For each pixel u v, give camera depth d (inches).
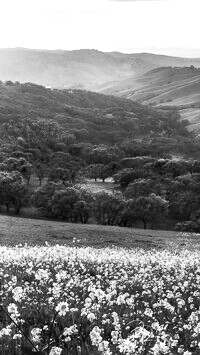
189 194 4264.3
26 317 333.4
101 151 6978.4
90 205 3870.6
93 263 700.7
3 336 263.0
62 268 614.5
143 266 691.4
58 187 4094.5
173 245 1877.5
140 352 242.7
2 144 6884.8
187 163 6058.1
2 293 377.1
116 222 3865.7
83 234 2153.1
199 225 3794.3
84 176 5880.9
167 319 368.8
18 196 4111.7
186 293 490.0
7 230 2089.1
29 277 512.7
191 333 326.0
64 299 386.6
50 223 2561.5
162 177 5260.8
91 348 266.5
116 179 5644.7
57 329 296.2
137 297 450.6
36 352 223.1
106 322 318.7
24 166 5329.7
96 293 331.6
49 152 6988.2
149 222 4079.7
